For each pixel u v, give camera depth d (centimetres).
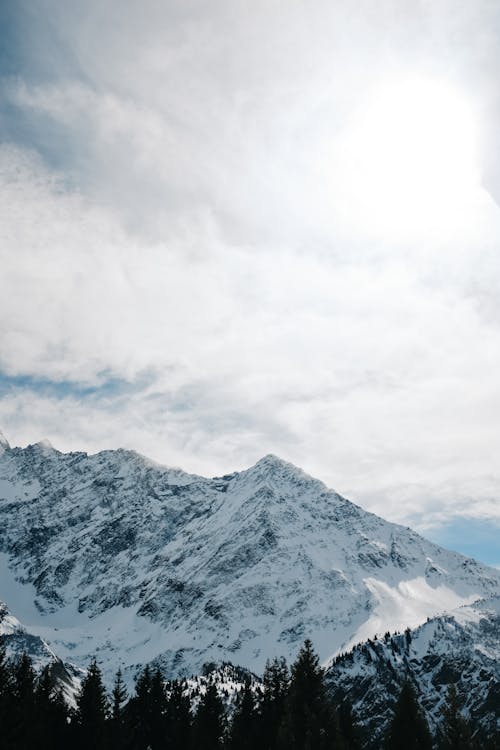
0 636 9269
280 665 9719
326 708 8250
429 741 8362
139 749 9931
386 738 8738
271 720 8919
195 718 10331
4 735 8050
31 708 9075
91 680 9688
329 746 7919
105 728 9244
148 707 10300
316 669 8462
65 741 9125
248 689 9725
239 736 9156
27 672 10150
